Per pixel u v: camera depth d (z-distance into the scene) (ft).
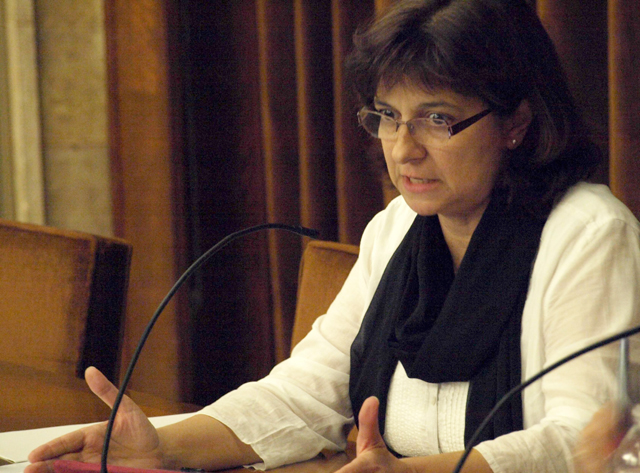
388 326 16.79
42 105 43.52
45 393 19.48
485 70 14.23
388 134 15.25
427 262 16.35
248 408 16.05
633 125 23.81
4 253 24.72
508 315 15.03
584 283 14.25
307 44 33.94
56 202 43.98
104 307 23.85
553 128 15.06
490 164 15.05
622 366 9.16
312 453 15.99
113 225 40.24
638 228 14.97
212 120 38.42
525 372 14.80
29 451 14.66
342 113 32.32
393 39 14.60
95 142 43.37
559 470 12.69
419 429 15.93
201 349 39.50
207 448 15.14
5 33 42.37
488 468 12.62
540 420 14.42
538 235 15.26
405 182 15.38
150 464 14.28
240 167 38.27
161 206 38.91
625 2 23.57
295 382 17.08
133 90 38.86
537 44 15.01
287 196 35.99
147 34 38.22
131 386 39.86
